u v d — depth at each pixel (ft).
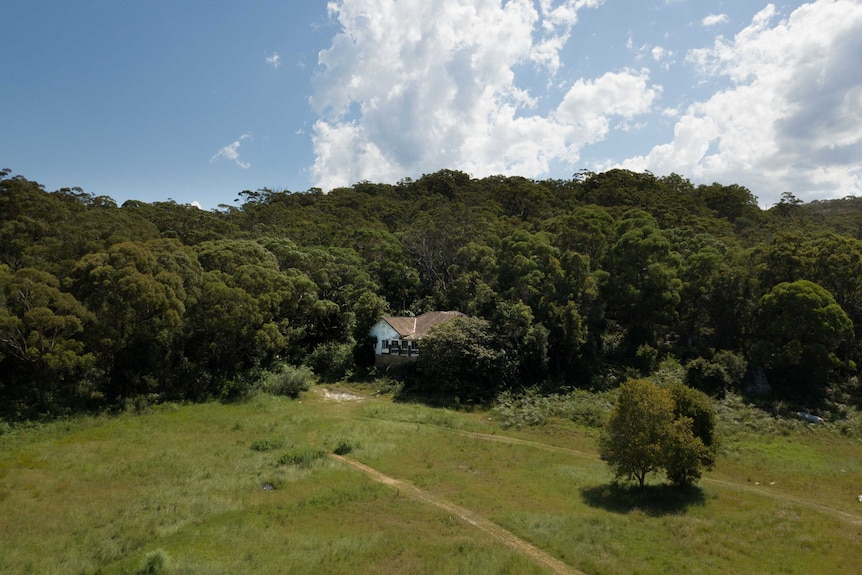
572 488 79.71
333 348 168.66
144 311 117.19
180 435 100.32
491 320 151.43
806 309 136.15
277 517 64.80
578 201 320.70
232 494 71.92
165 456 86.69
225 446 94.07
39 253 125.29
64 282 114.93
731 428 114.01
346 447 94.07
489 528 63.67
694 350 157.99
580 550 55.93
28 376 118.83
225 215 272.10
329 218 292.81
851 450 105.60
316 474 80.69
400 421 117.91
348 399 139.95
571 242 178.40
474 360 139.64
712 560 53.88
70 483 74.13
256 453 91.25
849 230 246.88
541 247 165.17
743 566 52.70
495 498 74.28
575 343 148.66
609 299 167.53
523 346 145.79
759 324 153.38
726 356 143.84
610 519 65.87
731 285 160.15
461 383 140.67
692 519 65.82
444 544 57.06
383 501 71.00
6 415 103.81
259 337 138.82
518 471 87.04
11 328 99.60
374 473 83.97
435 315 170.30
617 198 295.69
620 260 165.68
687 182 348.79
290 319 174.70
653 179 335.47
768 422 117.60
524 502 73.31
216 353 142.10
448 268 207.10
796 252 155.53
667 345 164.14
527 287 158.92
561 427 115.03
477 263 188.34
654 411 76.54
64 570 49.29
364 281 187.83
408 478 81.92
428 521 65.00
